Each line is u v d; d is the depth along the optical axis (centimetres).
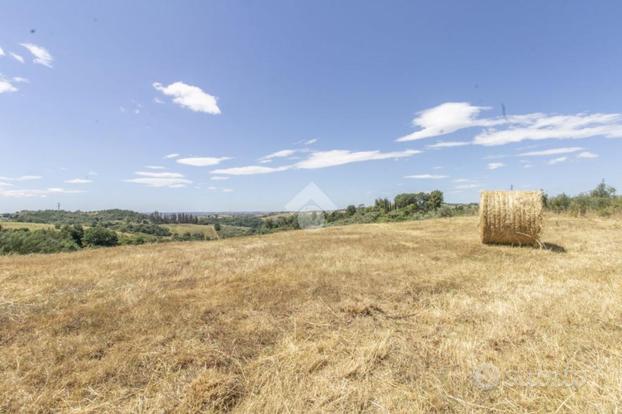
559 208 1595
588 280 428
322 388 209
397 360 244
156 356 252
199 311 346
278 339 282
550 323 290
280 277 492
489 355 241
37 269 587
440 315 327
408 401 196
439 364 236
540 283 423
